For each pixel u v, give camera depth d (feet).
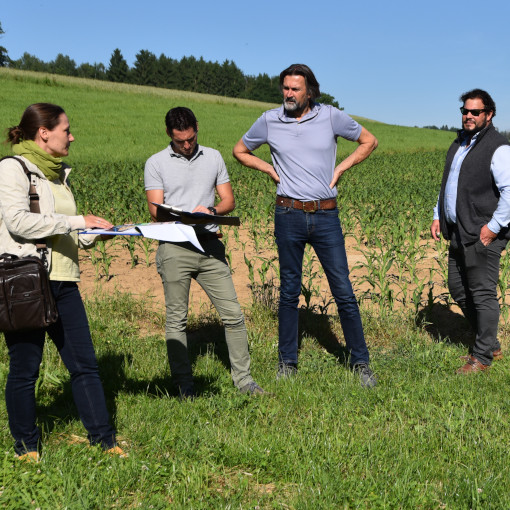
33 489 8.34
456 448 10.05
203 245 12.48
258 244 30.42
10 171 8.81
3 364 13.64
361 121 223.71
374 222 34.47
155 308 19.61
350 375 13.87
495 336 14.39
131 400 12.25
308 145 13.39
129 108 159.84
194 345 16.34
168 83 590.55
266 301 19.12
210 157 12.67
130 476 8.88
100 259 24.61
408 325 17.98
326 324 18.03
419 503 8.41
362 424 11.16
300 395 12.69
